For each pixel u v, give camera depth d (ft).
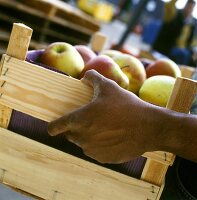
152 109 1.79
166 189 2.43
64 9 8.50
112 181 2.11
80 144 1.86
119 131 1.78
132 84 2.71
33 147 2.17
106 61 2.42
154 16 18.37
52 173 2.17
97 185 2.13
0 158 2.24
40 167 2.18
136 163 2.12
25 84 2.08
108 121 1.77
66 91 2.03
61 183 2.17
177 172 2.43
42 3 8.13
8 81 2.10
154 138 1.77
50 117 2.08
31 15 8.50
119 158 1.85
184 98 1.90
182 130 1.75
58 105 2.06
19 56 2.06
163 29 10.94
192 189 2.36
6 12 8.31
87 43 9.45
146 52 8.07
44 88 2.05
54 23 9.07
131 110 1.77
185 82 1.89
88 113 1.78
